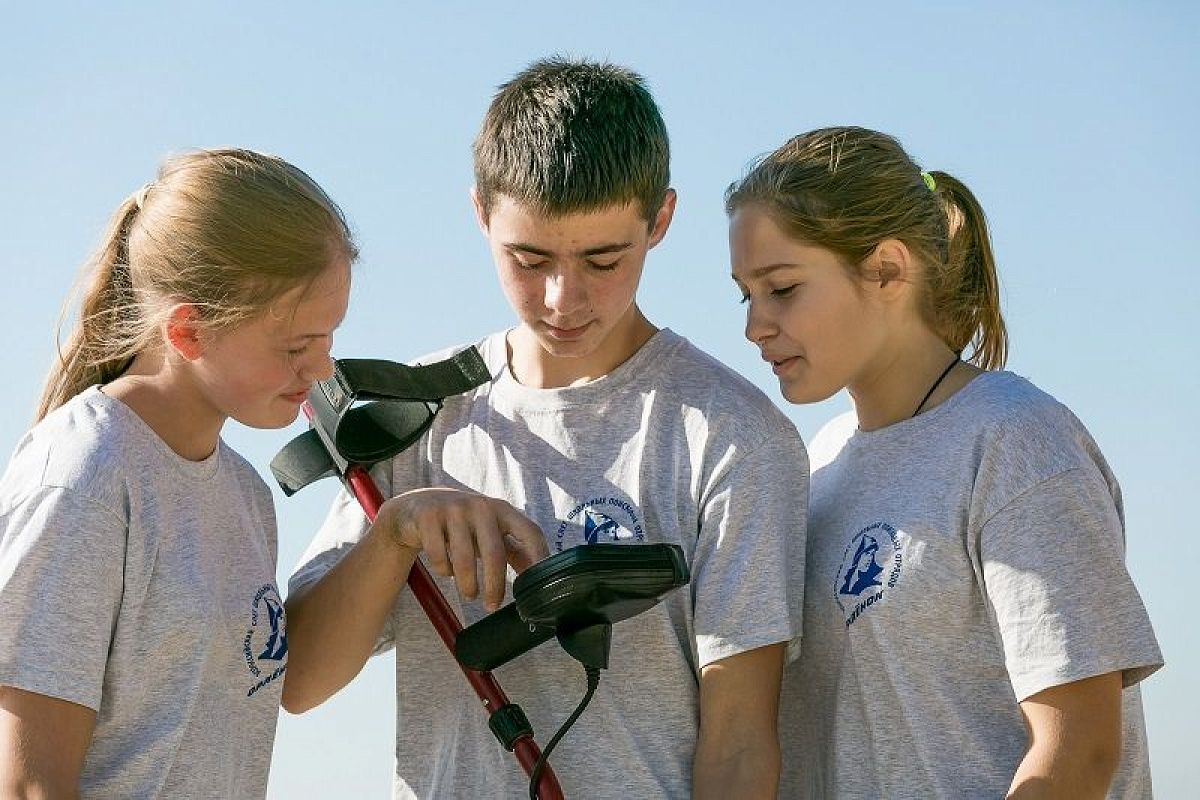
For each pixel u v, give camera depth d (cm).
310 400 360
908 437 349
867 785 340
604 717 345
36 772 277
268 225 306
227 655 312
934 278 361
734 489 345
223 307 304
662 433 355
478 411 368
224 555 317
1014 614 322
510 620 325
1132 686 341
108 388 311
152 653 298
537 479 357
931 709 334
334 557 368
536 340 366
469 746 349
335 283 313
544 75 351
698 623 342
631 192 337
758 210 351
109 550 291
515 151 338
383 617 349
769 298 354
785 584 343
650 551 313
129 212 320
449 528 333
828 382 353
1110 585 323
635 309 366
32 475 293
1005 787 329
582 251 336
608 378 359
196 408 315
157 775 297
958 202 376
